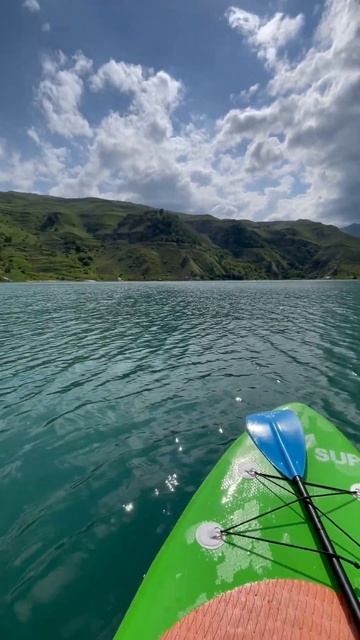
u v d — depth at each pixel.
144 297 69.44
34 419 11.44
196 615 4.21
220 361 18.20
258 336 25.06
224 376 15.61
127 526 6.73
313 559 4.80
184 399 12.98
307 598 4.28
